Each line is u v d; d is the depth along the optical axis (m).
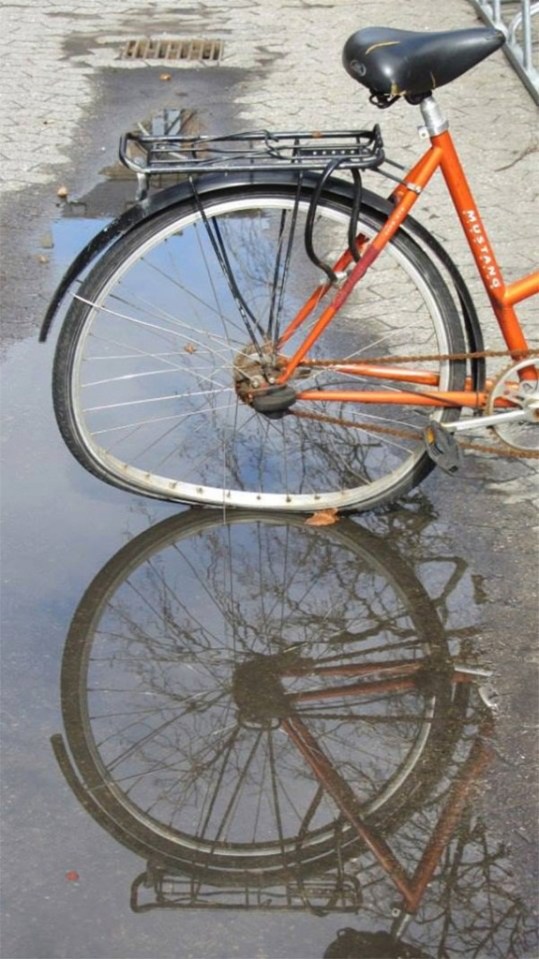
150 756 2.71
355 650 2.94
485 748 2.71
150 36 6.37
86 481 3.43
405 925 2.40
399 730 2.76
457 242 4.44
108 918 2.40
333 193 3.03
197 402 3.65
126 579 3.13
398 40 2.96
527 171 4.91
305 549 3.22
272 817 2.59
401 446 3.39
